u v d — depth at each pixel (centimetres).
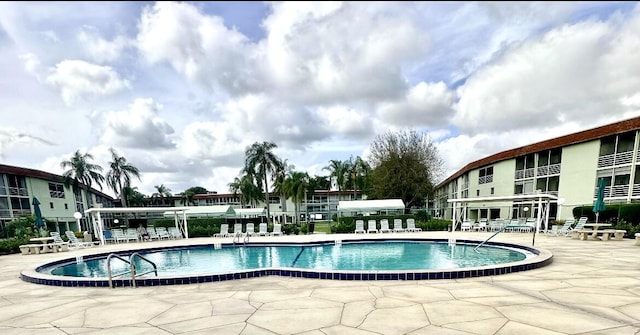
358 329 325
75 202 3416
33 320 390
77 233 1981
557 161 2177
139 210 1814
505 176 2522
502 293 449
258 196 3569
